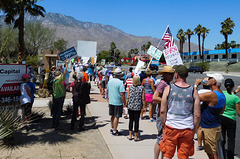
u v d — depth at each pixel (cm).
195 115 295
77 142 501
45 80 1143
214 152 363
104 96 1209
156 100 368
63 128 607
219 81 361
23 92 558
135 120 520
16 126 489
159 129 389
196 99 295
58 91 584
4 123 462
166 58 743
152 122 705
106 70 1170
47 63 2044
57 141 501
